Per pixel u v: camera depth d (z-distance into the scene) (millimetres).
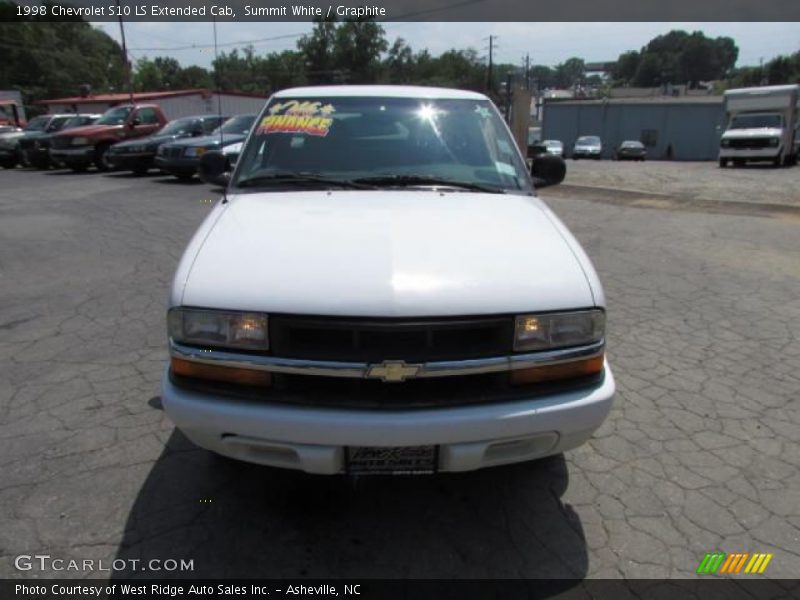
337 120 3514
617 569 2316
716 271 6344
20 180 15281
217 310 2146
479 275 2223
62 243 7547
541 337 2176
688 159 43188
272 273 2221
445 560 2352
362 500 2688
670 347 4363
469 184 3242
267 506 2629
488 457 2199
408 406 2100
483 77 83062
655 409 3475
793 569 2322
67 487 2719
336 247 2369
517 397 2170
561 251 2473
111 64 80375
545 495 2736
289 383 2148
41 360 4035
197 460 2936
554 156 3861
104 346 4273
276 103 3648
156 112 18281
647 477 2859
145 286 5719
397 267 2229
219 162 3734
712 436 3201
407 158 3361
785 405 3527
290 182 3215
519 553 2393
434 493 2742
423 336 2090
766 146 22266
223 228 2611
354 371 2064
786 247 7352
